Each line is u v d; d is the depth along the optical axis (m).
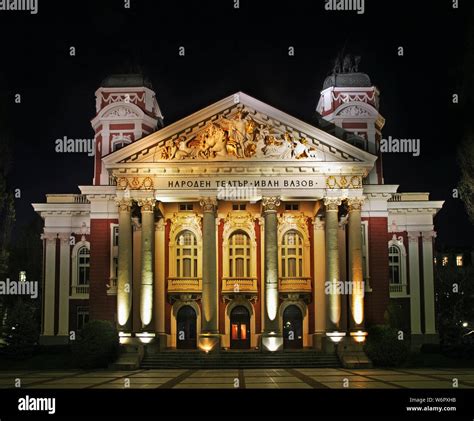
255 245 63.50
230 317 63.12
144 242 56.91
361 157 57.56
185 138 57.91
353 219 57.31
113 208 64.44
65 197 69.50
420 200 69.12
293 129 58.00
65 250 68.56
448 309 90.25
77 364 52.47
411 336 67.19
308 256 63.44
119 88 68.69
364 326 56.84
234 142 57.66
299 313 63.31
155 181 57.59
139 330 58.75
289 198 58.00
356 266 56.78
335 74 69.88
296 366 52.81
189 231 63.97
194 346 62.75
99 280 63.38
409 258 68.50
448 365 53.59
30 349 56.84
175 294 62.72
